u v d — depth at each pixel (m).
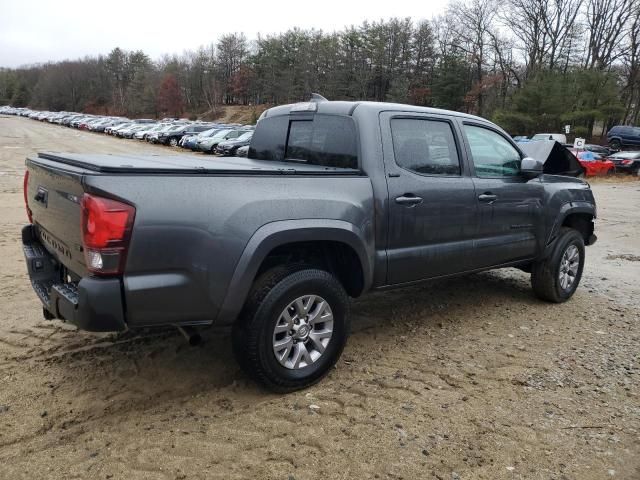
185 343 4.06
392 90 67.00
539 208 5.01
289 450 2.79
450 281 6.11
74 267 3.04
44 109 127.06
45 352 3.83
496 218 4.57
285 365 3.29
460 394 3.43
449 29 60.41
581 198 5.54
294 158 4.28
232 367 3.71
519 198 4.78
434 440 2.92
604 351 4.20
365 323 4.68
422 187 3.93
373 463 2.71
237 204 2.99
